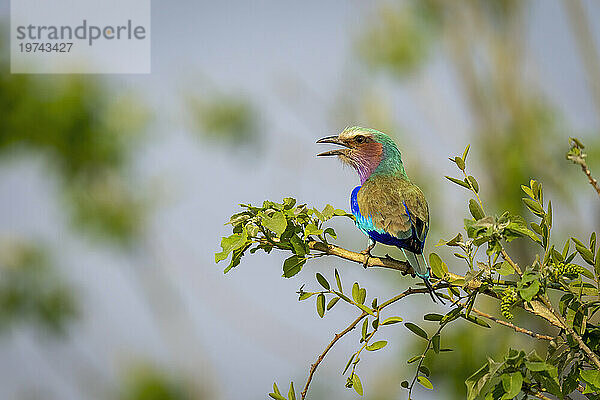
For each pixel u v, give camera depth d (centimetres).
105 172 1485
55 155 1464
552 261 599
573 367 599
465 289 628
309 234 690
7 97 1447
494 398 570
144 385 1421
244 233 674
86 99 1462
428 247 1452
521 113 1588
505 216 604
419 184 1482
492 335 1380
